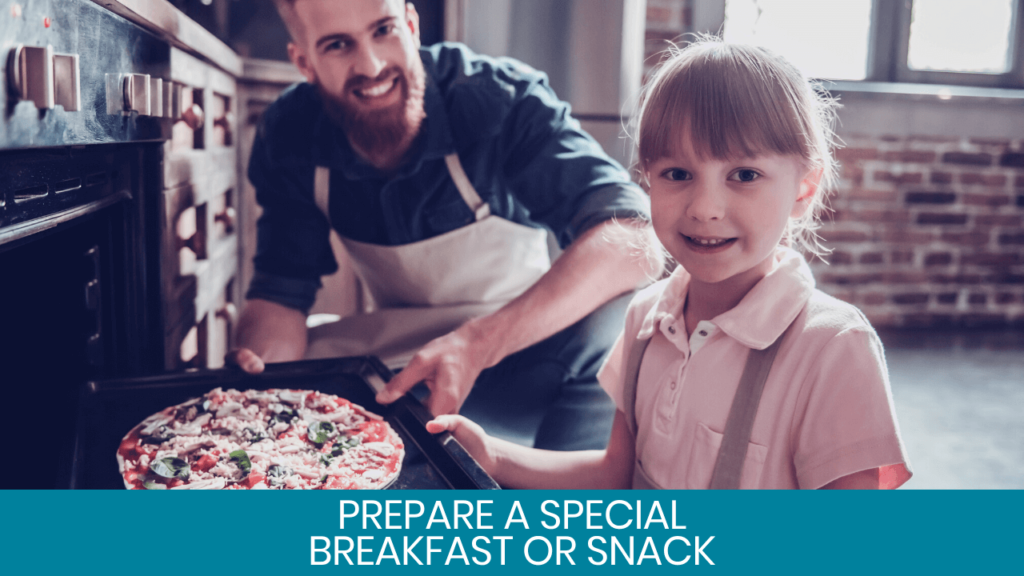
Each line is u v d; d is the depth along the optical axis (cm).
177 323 108
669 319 80
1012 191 312
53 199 67
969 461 179
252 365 97
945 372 252
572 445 131
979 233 313
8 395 84
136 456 76
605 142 216
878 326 313
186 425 82
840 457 67
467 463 73
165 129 98
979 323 318
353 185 130
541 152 129
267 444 79
